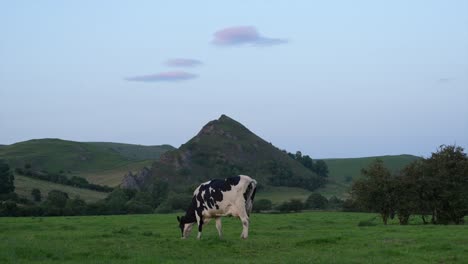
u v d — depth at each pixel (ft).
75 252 63.93
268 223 147.54
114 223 142.31
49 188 396.16
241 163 590.14
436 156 160.15
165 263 57.31
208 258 62.90
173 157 577.43
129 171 585.63
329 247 75.97
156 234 94.17
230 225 134.51
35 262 55.88
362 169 164.55
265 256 65.36
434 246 74.54
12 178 351.87
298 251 70.03
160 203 327.67
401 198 157.38
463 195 154.30
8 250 60.90
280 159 627.87
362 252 69.10
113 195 331.36
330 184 604.49
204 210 82.69
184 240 80.02
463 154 159.74
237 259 61.67
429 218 183.11
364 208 164.45
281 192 517.55
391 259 63.41
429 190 155.94
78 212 275.18
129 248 69.97
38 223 136.98
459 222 160.86
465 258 64.44
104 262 57.21
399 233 102.94
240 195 81.15
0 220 159.74
